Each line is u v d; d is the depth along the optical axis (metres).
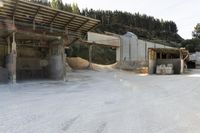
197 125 5.08
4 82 13.54
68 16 16.00
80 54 33.56
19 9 13.83
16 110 6.37
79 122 5.27
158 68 25.78
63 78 16.38
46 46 18.08
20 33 14.40
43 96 8.84
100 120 5.45
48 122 5.23
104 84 13.52
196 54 40.59
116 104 7.37
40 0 41.06
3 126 4.88
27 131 4.59
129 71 28.19
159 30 76.56
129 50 33.41
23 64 17.48
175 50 27.31
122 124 5.14
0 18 14.10
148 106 7.11
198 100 8.22
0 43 16.11
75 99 8.24
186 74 25.28
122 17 68.06
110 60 37.81
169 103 7.62
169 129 4.80
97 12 64.50
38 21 15.73
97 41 28.22
